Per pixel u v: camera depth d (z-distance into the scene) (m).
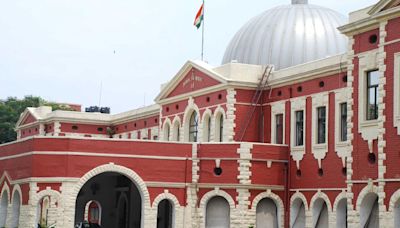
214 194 50.97
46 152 50.62
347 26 42.38
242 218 49.88
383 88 39.47
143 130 76.25
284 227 51.06
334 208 46.84
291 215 50.94
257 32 63.84
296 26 62.62
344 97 47.28
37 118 87.25
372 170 40.00
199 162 52.09
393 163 38.31
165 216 60.12
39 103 112.75
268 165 51.16
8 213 54.28
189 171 52.22
